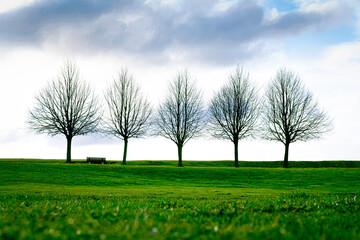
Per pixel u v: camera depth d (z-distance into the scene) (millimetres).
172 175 32062
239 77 45625
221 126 45125
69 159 42812
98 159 47219
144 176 31141
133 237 4188
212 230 4746
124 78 45469
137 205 8875
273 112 45594
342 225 5570
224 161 57344
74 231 4730
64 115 43312
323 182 27328
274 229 4848
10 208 7598
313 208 8547
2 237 4012
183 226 5012
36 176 27625
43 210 6805
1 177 26359
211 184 26484
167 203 9289
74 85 43844
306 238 4254
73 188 20375
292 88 45188
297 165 51500
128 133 45031
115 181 26938
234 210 6996
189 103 45438
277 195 15992
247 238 4145
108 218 5973
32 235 4156
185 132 45094
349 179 28844
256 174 32625
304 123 44500
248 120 45000
